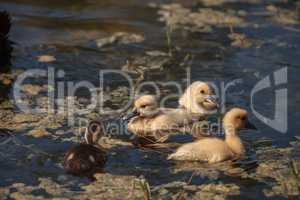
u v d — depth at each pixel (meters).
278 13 20.64
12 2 20.80
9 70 16.34
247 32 19.05
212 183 11.30
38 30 18.83
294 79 16.20
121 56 17.34
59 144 12.59
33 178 11.32
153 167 11.82
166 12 20.42
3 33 17.16
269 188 11.16
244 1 21.64
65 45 17.97
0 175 11.39
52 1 21.12
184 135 13.45
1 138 12.75
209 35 18.75
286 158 12.27
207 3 21.36
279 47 18.06
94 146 12.20
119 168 11.74
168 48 17.84
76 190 10.91
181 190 11.03
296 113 14.41
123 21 19.62
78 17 19.86
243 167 11.90
